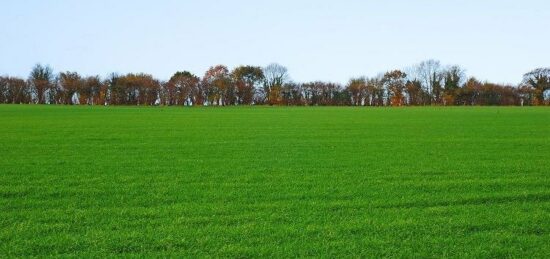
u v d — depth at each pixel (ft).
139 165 64.08
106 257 28.58
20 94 461.78
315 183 51.34
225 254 29.32
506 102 461.78
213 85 484.74
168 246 30.48
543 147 85.56
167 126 138.21
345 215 38.06
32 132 115.85
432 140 98.43
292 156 73.31
